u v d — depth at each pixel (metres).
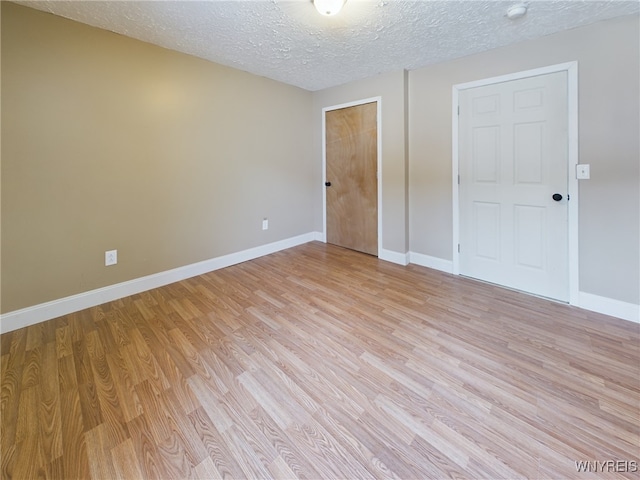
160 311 2.41
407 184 3.45
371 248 3.89
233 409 1.43
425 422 1.35
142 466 1.16
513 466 1.15
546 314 2.30
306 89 4.14
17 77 2.02
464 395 1.50
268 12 2.06
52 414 1.40
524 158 2.60
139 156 2.66
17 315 2.14
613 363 1.72
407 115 3.34
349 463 1.17
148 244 2.80
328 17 2.12
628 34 2.05
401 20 2.15
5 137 2.01
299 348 1.91
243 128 3.46
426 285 2.90
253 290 2.82
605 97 2.17
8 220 2.07
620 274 2.21
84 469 1.15
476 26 2.24
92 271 2.48
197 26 2.27
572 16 2.09
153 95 2.69
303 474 1.13
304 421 1.36
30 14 2.04
